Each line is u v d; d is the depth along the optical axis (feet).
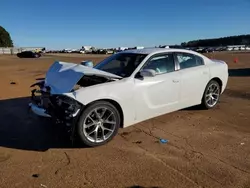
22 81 41.65
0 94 29.81
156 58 18.47
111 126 15.79
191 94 20.11
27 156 14.11
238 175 12.09
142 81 17.04
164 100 18.24
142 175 12.09
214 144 15.52
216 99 22.65
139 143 15.76
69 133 14.84
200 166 12.91
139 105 16.89
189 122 19.38
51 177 11.96
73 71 16.15
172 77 18.54
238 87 33.94
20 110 22.79
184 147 15.14
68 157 13.97
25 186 11.25
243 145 15.35
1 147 15.24
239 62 86.38
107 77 16.05
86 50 361.30
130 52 19.54
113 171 12.46
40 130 17.98
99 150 14.83
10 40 421.18
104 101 15.42
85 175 12.12
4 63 98.84
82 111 14.71
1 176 12.04
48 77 17.84
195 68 20.45
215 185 11.29
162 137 16.66
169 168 12.71
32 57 167.94
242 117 20.54
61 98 15.21
